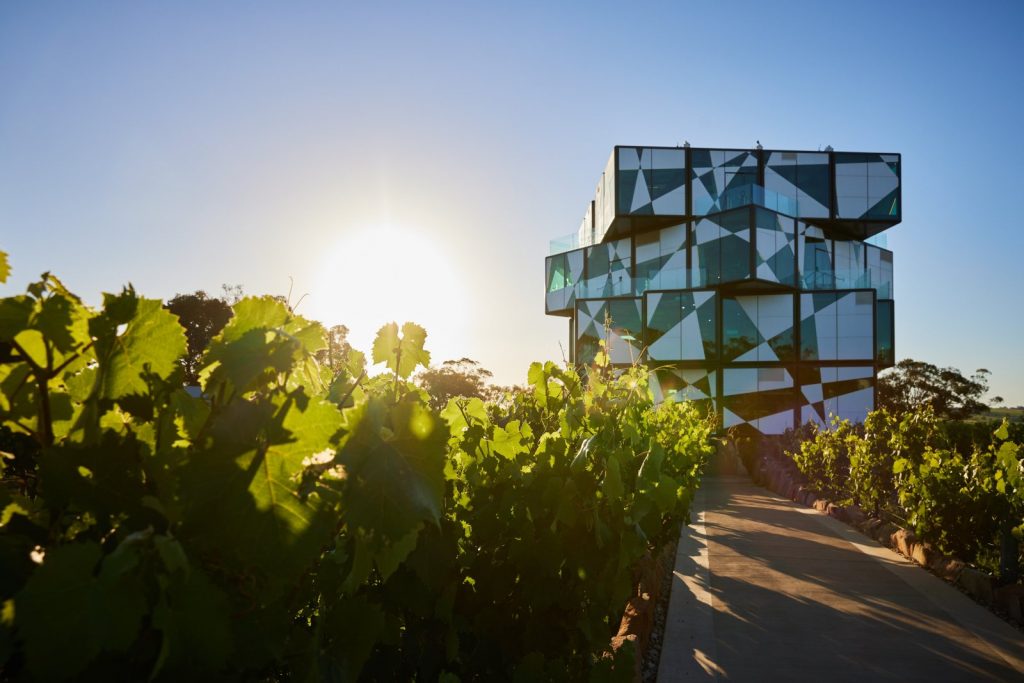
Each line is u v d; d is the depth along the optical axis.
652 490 3.04
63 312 1.02
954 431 12.48
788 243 36.16
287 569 1.01
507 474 2.82
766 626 5.32
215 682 0.97
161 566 0.92
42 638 0.80
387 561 1.47
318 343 1.23
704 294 35.09
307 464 1.10
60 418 1.16
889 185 38.47
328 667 1.32
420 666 2.18
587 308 36.34
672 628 5.25
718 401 35.00
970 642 4.94
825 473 13.86
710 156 37.81
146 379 1.12
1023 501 5.91
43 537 1.04
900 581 6.78
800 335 35.28
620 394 4.38
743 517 11.67
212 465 0.98
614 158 37.91
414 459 1.24
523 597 2.63
